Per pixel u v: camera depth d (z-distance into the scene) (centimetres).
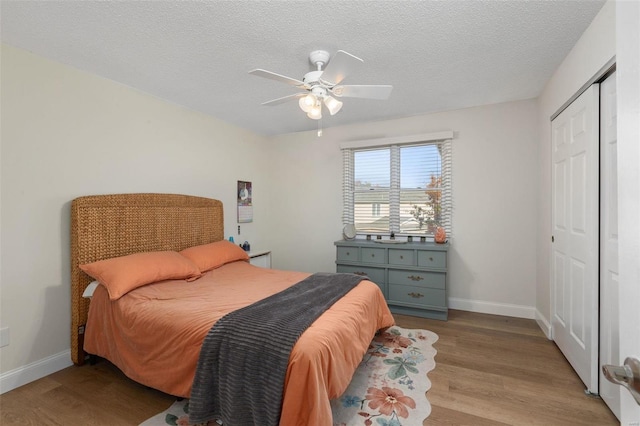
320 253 444
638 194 57
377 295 258
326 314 185
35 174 219
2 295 204
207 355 158
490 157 342
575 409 178
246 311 182
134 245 274
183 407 184
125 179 279
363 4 169
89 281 240
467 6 171
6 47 205
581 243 204
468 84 283
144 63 237
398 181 395
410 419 171
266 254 420
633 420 59
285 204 466
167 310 192
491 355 245
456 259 360
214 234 364
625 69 59
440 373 219
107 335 213
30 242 217
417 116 376
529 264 327
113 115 269
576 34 200
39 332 221
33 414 179
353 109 352
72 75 241
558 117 249
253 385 144
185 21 183
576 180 212
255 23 186
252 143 446
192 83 275
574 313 217
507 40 207
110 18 180
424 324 316
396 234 391
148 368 184
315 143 443
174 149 326
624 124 60
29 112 216
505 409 179
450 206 361
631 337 57
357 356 183
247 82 273
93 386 208
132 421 172
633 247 57
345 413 176
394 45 212
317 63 224
